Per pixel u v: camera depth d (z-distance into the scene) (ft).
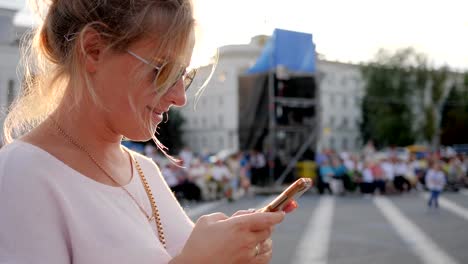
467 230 31.17
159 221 3.61
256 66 51.39
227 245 2.81
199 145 170.50
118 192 3.20
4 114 3.36
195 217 36.99
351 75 170.19
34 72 3.26
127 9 2.88
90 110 3.09
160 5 2.95
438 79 134.72
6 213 2.63
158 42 2.93
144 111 3.04
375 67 136.87
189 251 2.83
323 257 22.79
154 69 2.97
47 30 3.10
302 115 53.01
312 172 55.16
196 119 169.89
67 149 3.04
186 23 3.00
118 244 2.92
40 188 2.75
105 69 2.96
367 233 29.76
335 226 32.50
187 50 3.04
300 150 54.19
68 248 2.81
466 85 151.43
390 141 135.74
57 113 3.11
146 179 3.75
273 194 53.11
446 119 151.84
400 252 24.08
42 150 2.90
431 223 34.45
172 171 46.16
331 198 52.85
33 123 3.30
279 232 29.89
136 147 48.19
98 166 3.17
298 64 47.83
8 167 2.75
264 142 54.34
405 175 59.72
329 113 178.81
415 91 134.82
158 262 3.01
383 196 56.13
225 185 48.29
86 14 2.91
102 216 2.95
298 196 3.07
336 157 57.77
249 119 53.36
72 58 3.00
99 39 2.91
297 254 23.39
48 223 2.71
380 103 136.46
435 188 43.86
